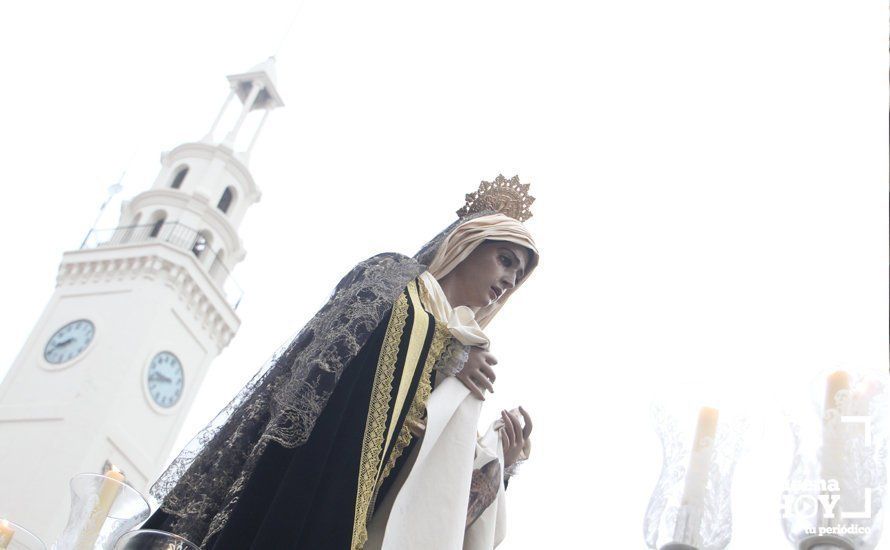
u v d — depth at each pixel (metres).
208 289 57.97
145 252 57.09
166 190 60.28
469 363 5.20
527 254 6.04
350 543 4.43
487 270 5.87
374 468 4.68
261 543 4.32
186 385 56.47
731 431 4.09
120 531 4.21
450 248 5.91
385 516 4.81
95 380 52.81
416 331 5.11
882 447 3.98
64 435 50.91
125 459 52.59
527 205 6.57
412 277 5.34
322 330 4.96
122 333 54.59
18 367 54.62
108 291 56.53
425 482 4.82
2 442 51.03
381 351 4.99
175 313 56.62
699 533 3.87
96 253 57.81
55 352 54.94
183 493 4.83
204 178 61.50
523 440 5.61
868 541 3.79
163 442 54.72
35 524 48.12
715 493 3.94
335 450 4.67
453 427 5.01
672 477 4.04
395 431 4.90
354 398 4.84
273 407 4.80
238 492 4.61
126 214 60.91
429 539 4.66
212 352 58.66
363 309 5.00
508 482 5.61
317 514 4.48
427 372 5.07
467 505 4.91
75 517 4.21
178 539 3.84
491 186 6.63
